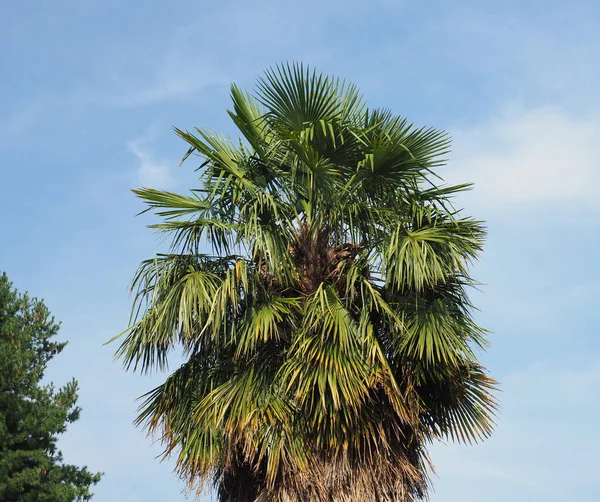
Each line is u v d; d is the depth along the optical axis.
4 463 13.52
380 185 9.73
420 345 8.90
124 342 9.50
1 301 15.45
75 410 14.79
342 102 10.00
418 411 9.19
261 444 8.88
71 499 13.58
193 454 9.26
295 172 9.45
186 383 9.73
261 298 9.38
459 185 9.69
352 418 8.80
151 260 9.49
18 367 14.57
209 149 9.49
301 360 8.88
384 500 8.84
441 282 9.61
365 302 9.41
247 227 9.27
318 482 8.73
